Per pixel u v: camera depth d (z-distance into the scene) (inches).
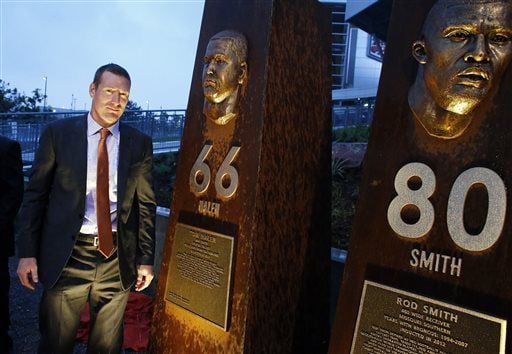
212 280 90.6
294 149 92.5
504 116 59.2
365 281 70.3
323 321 103.7
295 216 93.6
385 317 67.2
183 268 98.6
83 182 87.4
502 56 59.8
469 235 59.9
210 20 101.9
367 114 380.8
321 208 100.9
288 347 93.5
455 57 61.2
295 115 92.4
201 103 101.3
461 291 60.2
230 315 86.2
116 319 93.6
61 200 87.7
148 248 97.8
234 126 91.5
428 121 65.1
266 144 85.8
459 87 60.6
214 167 95.0
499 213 57.9
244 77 90.0
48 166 88.0
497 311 56.9
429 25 65.4
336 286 119.0
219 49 90.7
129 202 93.7
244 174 87.6
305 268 97.0
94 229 88.6
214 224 92.7
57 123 89.7
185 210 101.5
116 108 88.0
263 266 86.3
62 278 87.0
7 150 112.4
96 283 89.4
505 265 56.7
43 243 88.3
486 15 59.9
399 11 71.9
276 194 88.6
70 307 88.5
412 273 65.4
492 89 60.6
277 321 90.3
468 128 62.2
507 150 58.5
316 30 97.5
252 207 84.6
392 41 72.4
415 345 63.7
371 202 71.6
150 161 98.9
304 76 94.5
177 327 98.5
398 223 67.6
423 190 65.5
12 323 140.1
